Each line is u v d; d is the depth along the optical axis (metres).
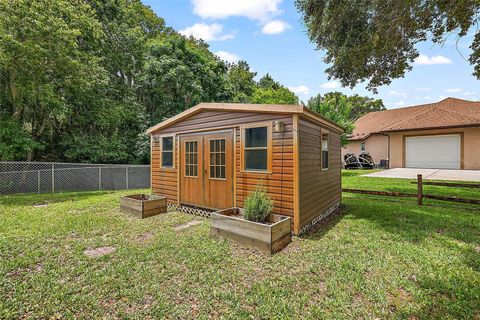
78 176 10.96
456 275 2.83
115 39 14.56
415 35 5.94
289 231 3.97
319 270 3.00
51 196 8.70
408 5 5.21
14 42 7.93
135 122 14.88
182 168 6.40
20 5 7.96
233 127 5.19
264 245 3.53
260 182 4.73
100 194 9.42
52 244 3.86
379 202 7.24
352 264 3.13
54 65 9.42
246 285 2.68
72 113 11.87
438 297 2.44
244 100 23.72
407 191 8.68
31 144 10.16
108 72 13.46
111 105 13.39
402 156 16.81
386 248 3.66
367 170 17.11
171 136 6.72
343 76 7.55
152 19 20.69
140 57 15.77
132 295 2.48
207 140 5.75
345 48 6.49
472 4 4.80
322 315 2.18
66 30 9.10
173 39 16.17
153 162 7.38
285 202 4.38
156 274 2.90
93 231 4.54
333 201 6.43
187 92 15.59
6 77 9.49
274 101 23.73
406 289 2.58
